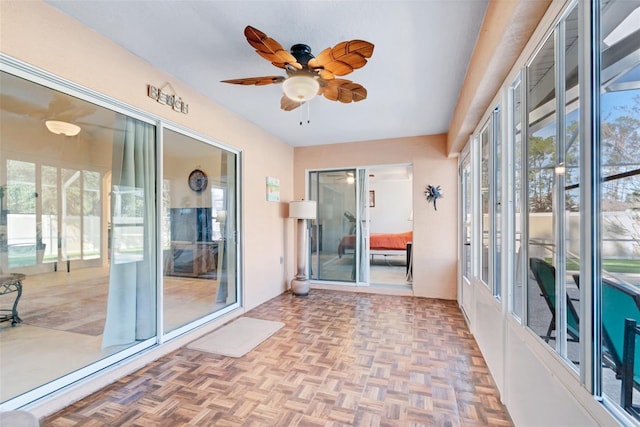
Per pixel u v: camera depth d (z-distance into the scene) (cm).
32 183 220
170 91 263
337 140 478
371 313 366
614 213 88
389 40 205
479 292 268
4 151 205
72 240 235
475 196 293
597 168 94
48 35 176
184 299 300
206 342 279
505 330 185
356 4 170
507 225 188
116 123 231
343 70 194
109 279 232
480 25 189
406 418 172
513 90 185
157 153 258
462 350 261
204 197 321
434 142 443
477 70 206
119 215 234
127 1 171
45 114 213
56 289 233
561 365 115
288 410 179
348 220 496
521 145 160
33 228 226
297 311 375
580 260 100
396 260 779
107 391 200
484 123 251
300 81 197
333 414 176
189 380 213
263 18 183
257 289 401
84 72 195
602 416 88
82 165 233
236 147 357
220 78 268
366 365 235
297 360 243
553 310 128
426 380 213
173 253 285
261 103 324
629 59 82
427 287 443
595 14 94
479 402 188
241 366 234
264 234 422
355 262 489
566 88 118
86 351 226
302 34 199
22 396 172
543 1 121
